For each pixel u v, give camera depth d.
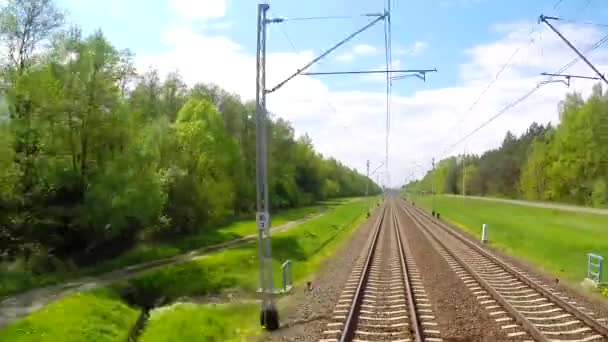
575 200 88.56
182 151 48.59
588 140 81.00
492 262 29.72
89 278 27.62
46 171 30.61
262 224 17.33
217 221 54.47
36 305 20.44
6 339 15.60
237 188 65.25
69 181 31.30
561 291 20.69
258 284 26.52
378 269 27.73
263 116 17.00
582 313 15.88
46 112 30.97
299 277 28.02
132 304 25.17
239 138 81.38
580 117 82.25
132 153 33.81
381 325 15.66
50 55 32.34
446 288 21.73
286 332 15.85
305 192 116.62
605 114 80.31
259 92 16.75
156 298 26.55
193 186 46.84
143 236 38.69
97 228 31.61
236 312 20.42
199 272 29.89
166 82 70.38
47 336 16.28
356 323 15.88
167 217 43.22
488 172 146.00
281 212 87.25
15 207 29.45
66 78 32.03
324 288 22.89
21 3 31.48
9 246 29.67
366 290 21.41
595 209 74.00
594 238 39.34
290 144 97.75
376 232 52.06
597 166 81.12
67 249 32.03
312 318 17.11
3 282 23.89
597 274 23.80
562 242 36.91
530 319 15.95
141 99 48.12
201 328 17.09
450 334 14.50
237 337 16.31
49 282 25.89
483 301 18.75
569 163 85.31
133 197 32.19
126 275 28.62
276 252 37.47
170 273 29.36
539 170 105.88
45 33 32.53
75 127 32.03
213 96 81.81
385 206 125.12
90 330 17.95
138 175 33.81
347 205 117.88
